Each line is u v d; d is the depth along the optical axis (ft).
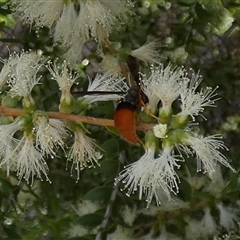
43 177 1.62
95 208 1.60
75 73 1.49
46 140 1.35
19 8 1.53
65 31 1.51
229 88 1.61
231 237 1.55
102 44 1.55
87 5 1.48
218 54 1.60
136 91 1.32
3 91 1.48
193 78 1.48
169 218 1.55
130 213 1.54
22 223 1.61
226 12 1.65
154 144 1.32
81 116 1.36
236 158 1.53
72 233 1.60
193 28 1.62
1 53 1.63
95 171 1.54
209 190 1.55
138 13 1.60
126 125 1.30
